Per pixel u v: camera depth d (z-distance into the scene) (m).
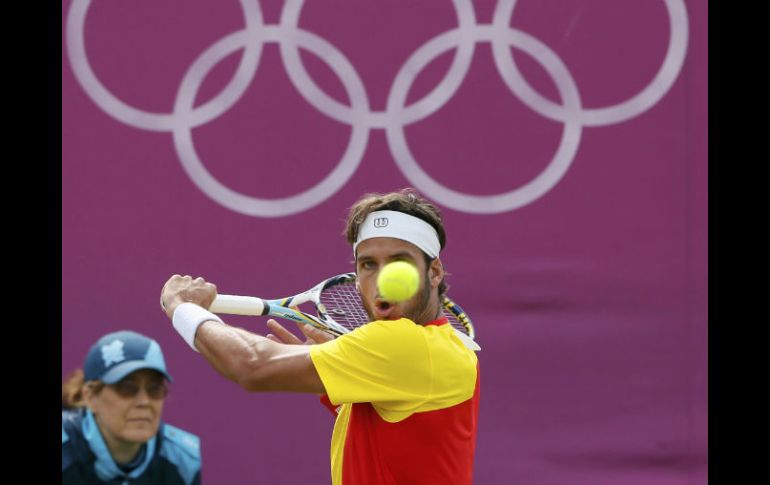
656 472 21.55
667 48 21.61
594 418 21.59
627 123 21.67
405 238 11.45
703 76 21.59
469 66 21.69
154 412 21.08
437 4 21.66
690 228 21.59
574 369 21.59
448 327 11.95
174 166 21.55
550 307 21.62
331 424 21.55
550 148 21.69
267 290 21.58
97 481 20.75
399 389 11.04
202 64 21.55
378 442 11.42
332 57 21.62
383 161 21.69
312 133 21.62
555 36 21.67
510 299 21.64
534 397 21.58
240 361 11.03
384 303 11.33
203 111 21.56
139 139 21.48
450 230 21.70
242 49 21.58
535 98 21.72
